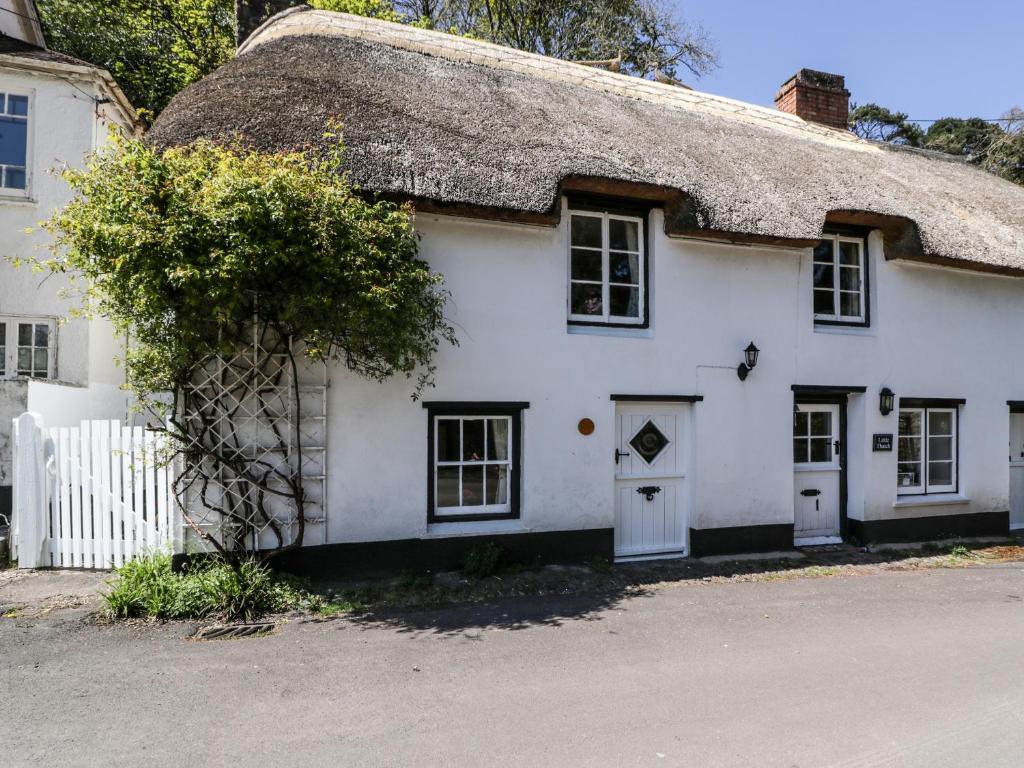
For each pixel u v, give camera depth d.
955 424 9.41
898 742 3.46
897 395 8.80
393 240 5.46
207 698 3.86
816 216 7.72
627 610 5.77
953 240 8.56
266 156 5.18
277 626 5.16
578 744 3.39
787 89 12.51
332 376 6.23
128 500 6.04
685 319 7.69
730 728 3.59
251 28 10.45
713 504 7.76
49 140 8.69
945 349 9.22
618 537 7.53
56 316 8.59
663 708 3.83
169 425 5.88
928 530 8.97
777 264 8.18
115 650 4.57
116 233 4.52
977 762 3.27
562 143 7.09
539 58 9.95
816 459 8.73
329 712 3.71
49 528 6.28
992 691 4.13
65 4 16.02
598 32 20.44
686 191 7.12
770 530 8.02
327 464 6.19
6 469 7.46
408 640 4.92
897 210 8.35
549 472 7.04
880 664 4.57
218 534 5.90
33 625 4.98
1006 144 22.16
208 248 4.68
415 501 6.52
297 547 5.94
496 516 6.95
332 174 5.42
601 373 7.29
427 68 8.12
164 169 4.80
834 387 8.42
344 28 8.54
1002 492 9.55
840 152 10.58
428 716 3.68
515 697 3.95
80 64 8.77
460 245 6.71
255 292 5.16
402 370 6.09
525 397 6.95
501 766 3.17
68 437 6.19
